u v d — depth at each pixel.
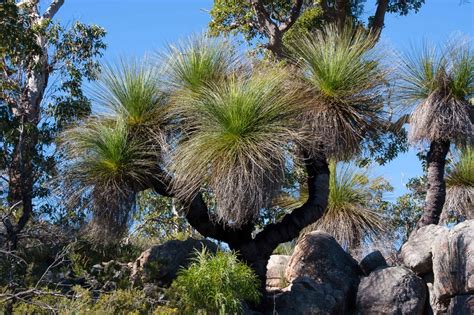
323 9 17.00
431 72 11.15
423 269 9.99
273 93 9.18
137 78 9.66
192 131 9.45
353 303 9.82
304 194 11.92
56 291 8.38
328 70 9.77
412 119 11.12
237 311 8.44
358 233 11.25
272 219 12.05
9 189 11.05
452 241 9.55
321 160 9.81
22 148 11.19
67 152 9.51
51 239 10.19
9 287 8.66
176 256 9.73
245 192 8.51
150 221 14.12
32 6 14.36
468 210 12.72
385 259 10.50
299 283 9.55
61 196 9.41
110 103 9.74
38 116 12.34
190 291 8.38
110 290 8.98
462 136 11.00
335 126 9.55
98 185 9.24
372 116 9.97
